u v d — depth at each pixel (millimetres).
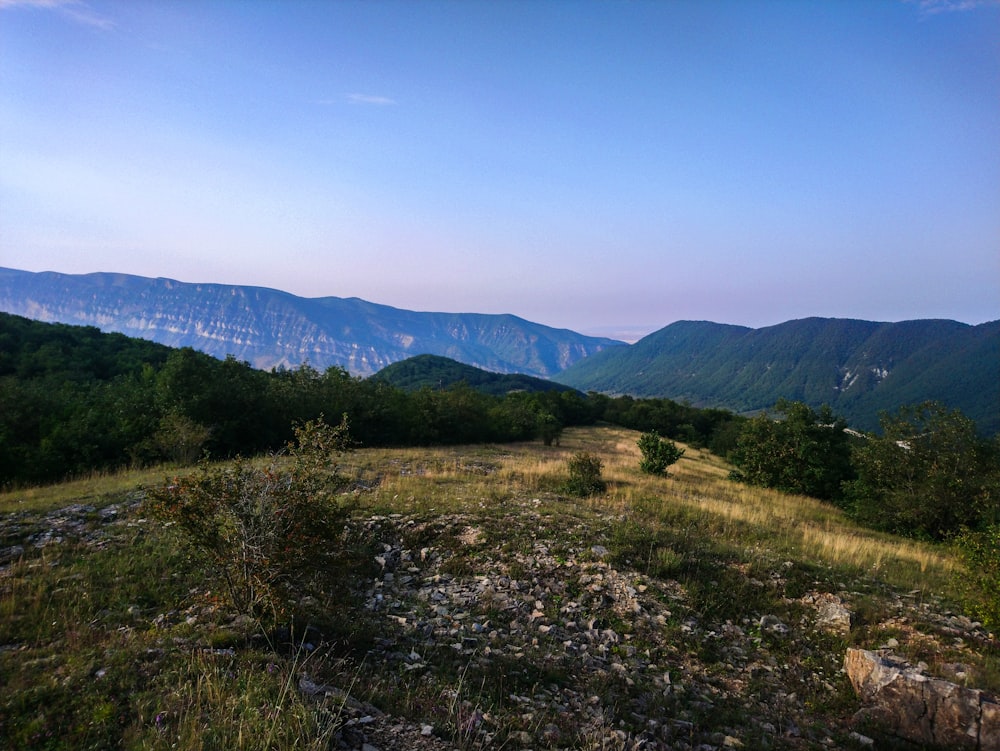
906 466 20703
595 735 5129
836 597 9383
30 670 4809
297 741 3914
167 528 9133
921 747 5926
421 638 6977
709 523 14656
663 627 8195
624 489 19516
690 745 5449
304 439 7016
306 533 6586
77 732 3895
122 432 22188
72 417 22062
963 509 18984
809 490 26672
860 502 21859
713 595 9273
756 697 6785
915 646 7891
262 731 4035
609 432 74562
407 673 5848
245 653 5340
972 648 7863
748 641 8164
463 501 14172
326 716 4379
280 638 5996
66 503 12383
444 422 41906
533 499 15461
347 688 5160
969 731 5848
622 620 8297
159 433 21828
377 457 26109
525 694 5887
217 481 6637
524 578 9438
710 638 8109
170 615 6723
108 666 4875
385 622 7348
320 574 7199
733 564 10602
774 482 27469
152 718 4137
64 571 7926
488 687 5863
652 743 5230
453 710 5031
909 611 9086
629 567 10031
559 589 9125
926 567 12414
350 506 7391
